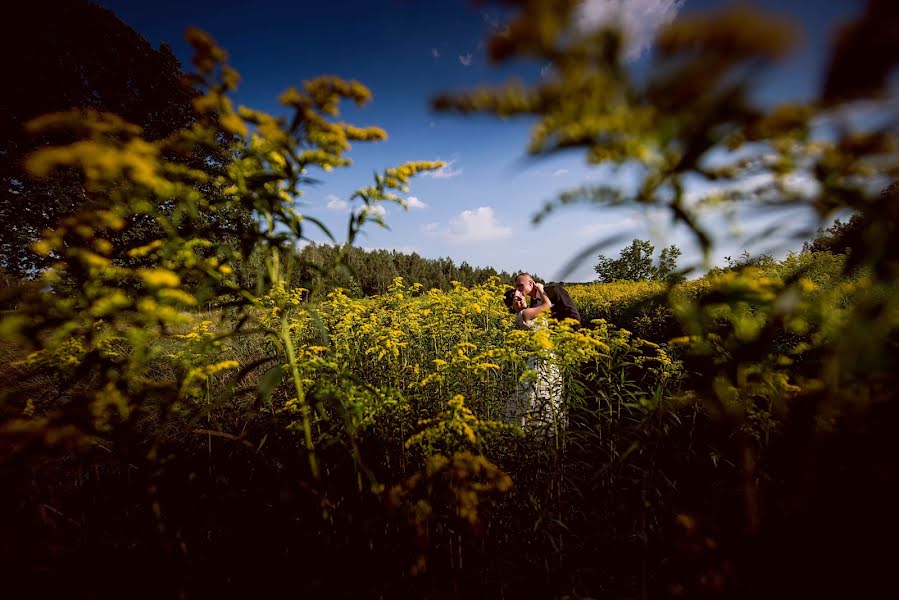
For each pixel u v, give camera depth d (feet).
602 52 1.41
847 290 2.47
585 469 7.40
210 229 4.68
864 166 1.75
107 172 3.54
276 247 4.81
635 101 1.56
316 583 4.44
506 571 5.53
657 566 4.99
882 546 2.10
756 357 3.00
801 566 2.41
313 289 4.98
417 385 8.69
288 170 4.27
